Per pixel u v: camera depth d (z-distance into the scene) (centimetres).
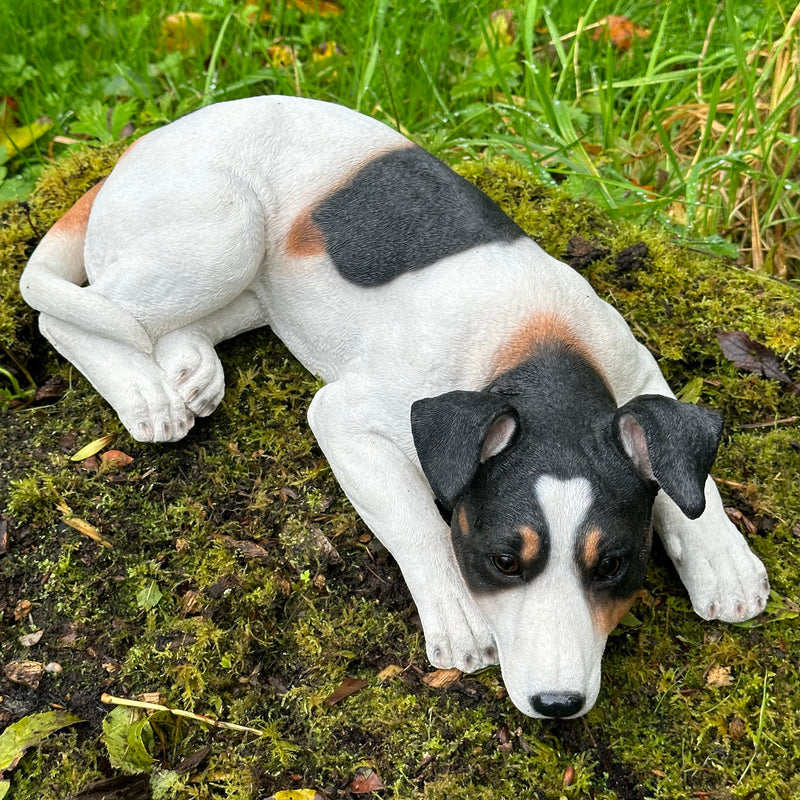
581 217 96
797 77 102
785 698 72
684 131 109
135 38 112
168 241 78
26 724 68
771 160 105
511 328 72
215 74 110
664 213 102
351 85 112
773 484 82
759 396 87
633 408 63
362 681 71
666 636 74
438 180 79
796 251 103
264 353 86
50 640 72
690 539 74
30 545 76
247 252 79
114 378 79
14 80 109
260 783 68
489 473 65
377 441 74
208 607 74
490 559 64
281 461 81
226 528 77
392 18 113
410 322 74
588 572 63
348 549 76
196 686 71
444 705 70
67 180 97
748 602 73
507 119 109
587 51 115
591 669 63
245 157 80
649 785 69
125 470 80
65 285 79
